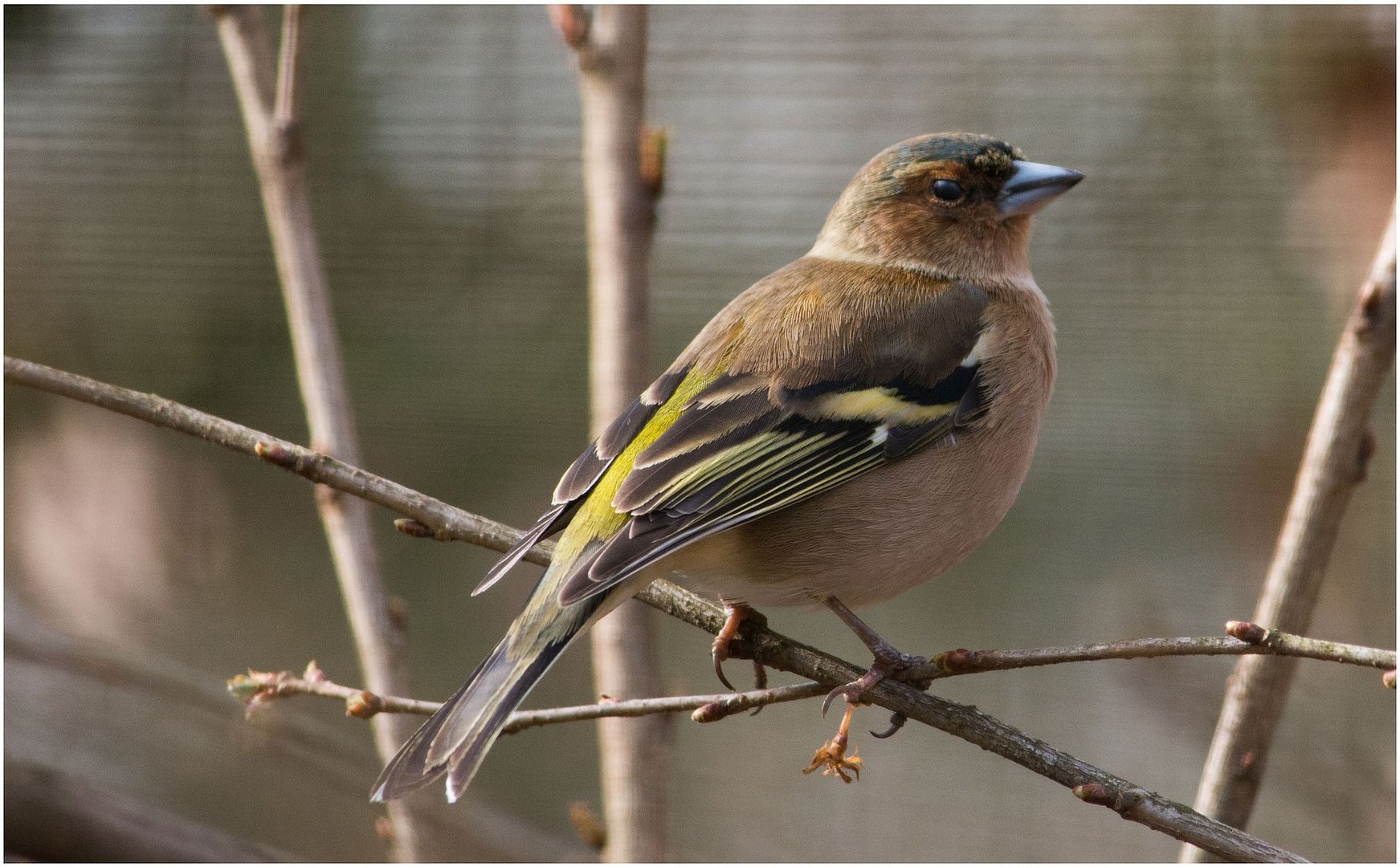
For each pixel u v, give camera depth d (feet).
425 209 39.81
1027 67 38.50
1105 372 38.34
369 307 39.60
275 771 34.53
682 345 38.17
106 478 39.19
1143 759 35.83
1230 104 37.76
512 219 39.58
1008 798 36.06
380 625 21.88
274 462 19.45
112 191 40.01
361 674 37.37
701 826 36.40
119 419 39.58
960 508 21.75
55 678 34.58
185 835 26.18
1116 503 37.93
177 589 38.63
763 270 38.17
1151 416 38.01
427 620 38.01
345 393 22.34
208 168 39.99
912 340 22.03
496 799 36.17
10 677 34.40
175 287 39.81
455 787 17.04
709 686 36.99
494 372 39.17
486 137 39.65
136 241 39.93
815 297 22.72
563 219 39.42
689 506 19.79
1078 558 37.76
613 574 18.34
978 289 23.63
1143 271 38.24
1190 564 37.11
